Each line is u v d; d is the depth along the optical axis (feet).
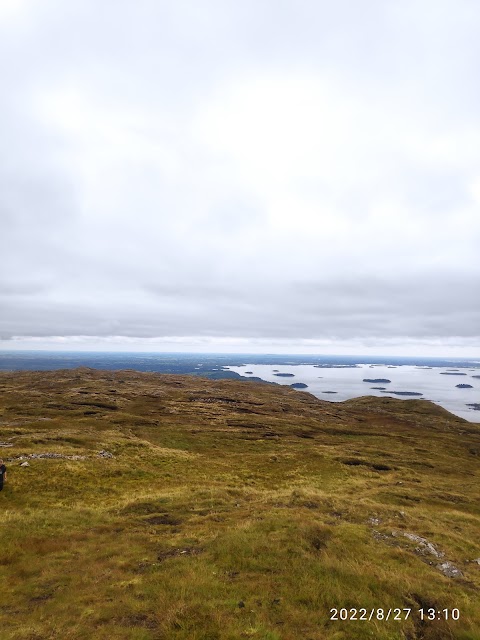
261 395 422.41
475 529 89.20
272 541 61.98
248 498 103.14
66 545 65.92
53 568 56.80
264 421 275.18
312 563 54.85
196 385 472.44
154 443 188.85
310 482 137.39
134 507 91.15
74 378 457.68
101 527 76.48
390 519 86.17
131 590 48.47
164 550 63.36
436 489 136.26
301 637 39.45
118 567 56.44
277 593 47.62
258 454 181.57
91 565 57.52
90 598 46.70
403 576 54.90
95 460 135.64
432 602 48.91
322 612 44.11
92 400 294.87
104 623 40.83
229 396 382.42
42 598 48.44
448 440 267.80
